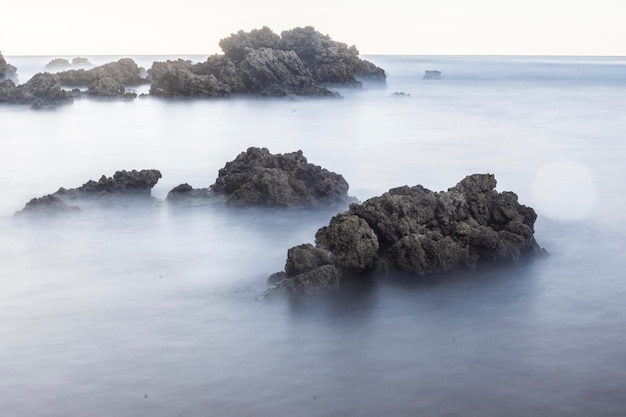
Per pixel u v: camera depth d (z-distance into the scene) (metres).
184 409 17.56
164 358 20.31
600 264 28.47
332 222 28.05
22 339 21.67
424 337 21.59
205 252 30.34
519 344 21.08
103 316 23.50
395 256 26.86
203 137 65.50
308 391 18.44
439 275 26.70
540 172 48.59
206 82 101.75
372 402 17.92
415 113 85.56
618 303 24.30
